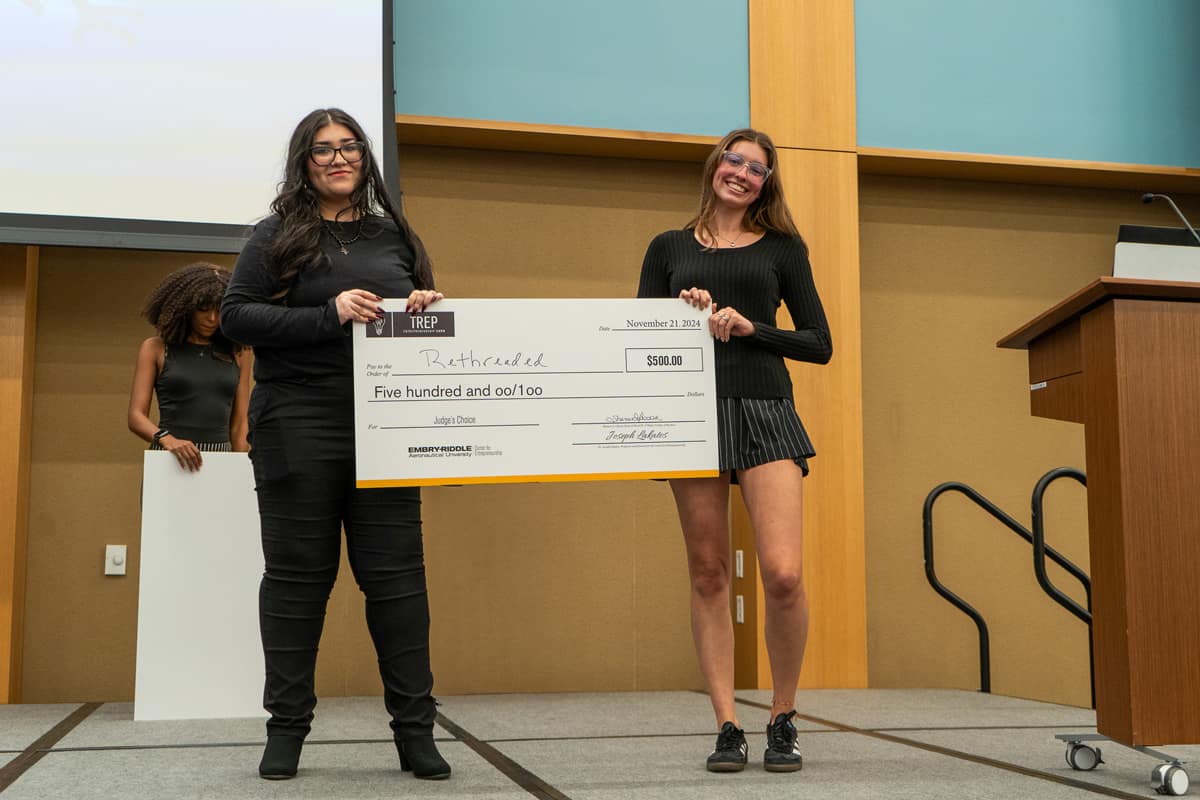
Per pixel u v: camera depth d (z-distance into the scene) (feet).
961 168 14.92
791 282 7.73
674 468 7.20
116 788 6.57
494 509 13.79
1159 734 6.40
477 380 6.98
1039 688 14.99
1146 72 15.38
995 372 15.31
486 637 13.64
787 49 14.42
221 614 10.41
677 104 14.07
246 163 12.66
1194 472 6.63
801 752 8.08
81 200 12.32
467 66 13.55
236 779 6.85
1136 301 6.70
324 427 6.89
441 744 8.54
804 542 13.82
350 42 12.96
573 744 8.55
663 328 7.27
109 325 13.25
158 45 12.62
